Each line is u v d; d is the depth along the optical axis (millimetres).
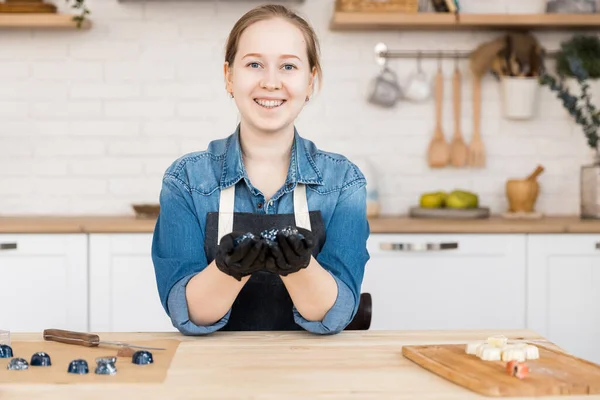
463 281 3887
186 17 4406
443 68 4477
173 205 2074
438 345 1697
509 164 4523
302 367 1571
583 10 4227
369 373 1528
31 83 4398
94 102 4418
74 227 3807
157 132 4434
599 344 3910
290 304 2113
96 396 1367
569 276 3896
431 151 4453
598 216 4172
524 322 3896
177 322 1880
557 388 1385
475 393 1398
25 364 1530
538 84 4375
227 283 1835
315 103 4457
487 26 4367
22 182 4418
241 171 2072
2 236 3805
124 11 4391
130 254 3840
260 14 1978
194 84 4430
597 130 4410
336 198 2111
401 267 3877
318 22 4426
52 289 3832
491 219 4156
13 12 4156
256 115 1981
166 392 1395
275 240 1629
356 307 1972
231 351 1706
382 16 4125
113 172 4441
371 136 4477
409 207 4496
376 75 4449
